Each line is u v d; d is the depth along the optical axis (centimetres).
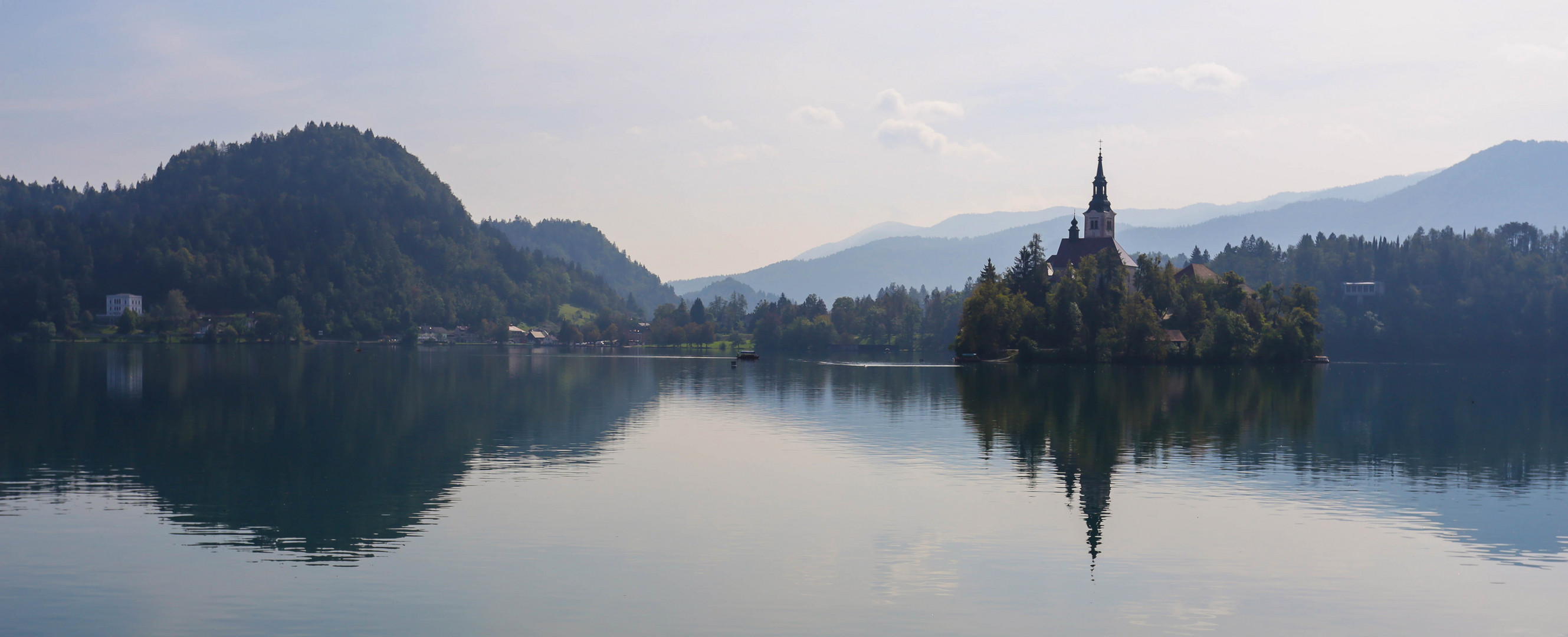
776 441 7506
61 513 4822
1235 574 3906
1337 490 5506
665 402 11006
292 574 3834
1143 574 3903
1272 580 3834
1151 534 4491
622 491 5428
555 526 4612
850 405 10631
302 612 3419
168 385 13100
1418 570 3969
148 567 3903
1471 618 3450
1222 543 4356
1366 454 6869
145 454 6700
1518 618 3456
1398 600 3622
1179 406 10394
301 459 6544
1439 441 7625
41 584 3700
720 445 7300
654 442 7431
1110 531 4553
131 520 4675
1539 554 4197
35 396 11106
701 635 3250
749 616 3419
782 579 3819
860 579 3825
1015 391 12569
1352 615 3472
